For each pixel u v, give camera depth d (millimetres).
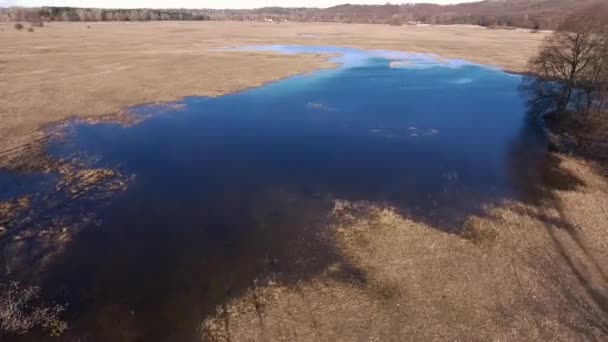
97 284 13836
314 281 13961
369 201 19859
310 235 16750
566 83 30266
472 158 25578
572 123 29172
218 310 12602
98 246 15961
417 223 17656
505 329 12031
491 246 15977
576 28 30484
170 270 14586
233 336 11695
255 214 18578
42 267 14680
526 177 22688
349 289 13570
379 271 14445
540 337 11773
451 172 23438
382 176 22953
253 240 16453
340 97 40844
